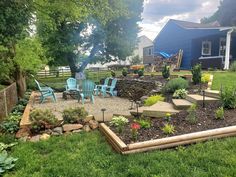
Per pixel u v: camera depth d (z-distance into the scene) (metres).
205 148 3.26
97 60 20.47
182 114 4.64
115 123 4.65
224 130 3.56
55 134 4.71
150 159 3.13
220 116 4.11
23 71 11.60
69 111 5.27
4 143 4.29
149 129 4.15
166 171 2.79
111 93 10.75
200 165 2.86
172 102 6.04
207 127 3.86
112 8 10.30
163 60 17.83
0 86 10.40
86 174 2.96
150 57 25.25
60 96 10.96
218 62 14.85
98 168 3.11
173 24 19.44
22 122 5.14
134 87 10.16
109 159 3.31
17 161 3.39
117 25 18.88
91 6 8.94
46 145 4.05
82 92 8.84
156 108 5.39
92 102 8.86
